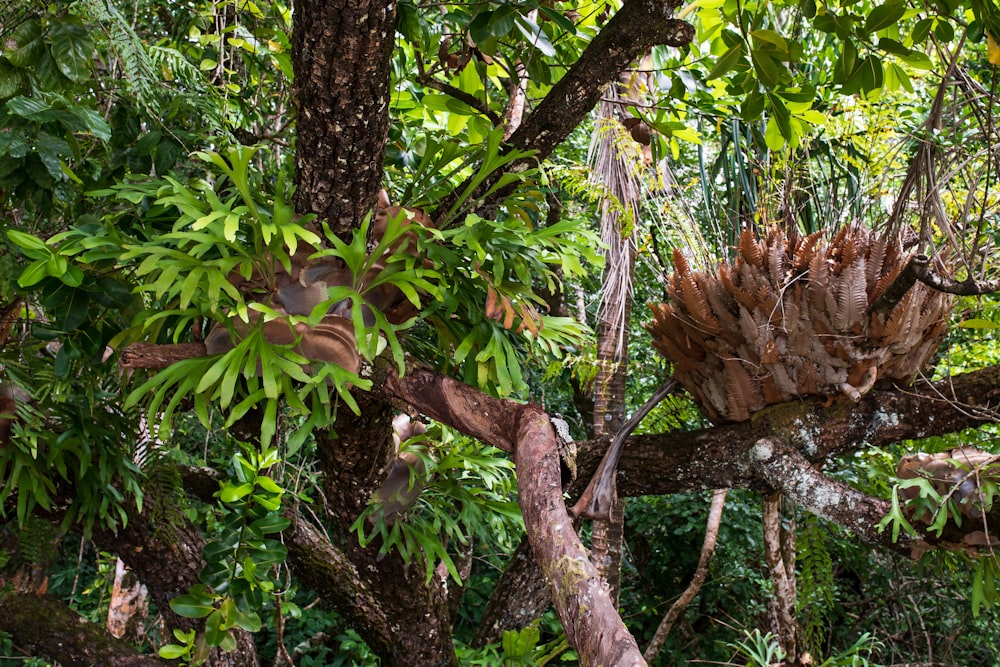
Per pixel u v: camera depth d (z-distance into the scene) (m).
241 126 2.29
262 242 1.30
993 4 1.66
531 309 1.50
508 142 1.62
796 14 2.24
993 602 1.62
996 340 3.37
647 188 2.42
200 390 1.21
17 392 1.69
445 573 2.40
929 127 1.76
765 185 2.28
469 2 1.87
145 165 1.68
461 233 1.37
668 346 1.86
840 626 5.87
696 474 1.88
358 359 1.31
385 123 1.31
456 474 2.17
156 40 2.43
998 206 2.02
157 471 2.06
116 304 1.43
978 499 1.59
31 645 2.31
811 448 1.81
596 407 2.87
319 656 6.06
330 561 2.49
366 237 1.35
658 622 6.57
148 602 3.62
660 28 1.54
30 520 2.09
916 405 1.80
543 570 0.95
